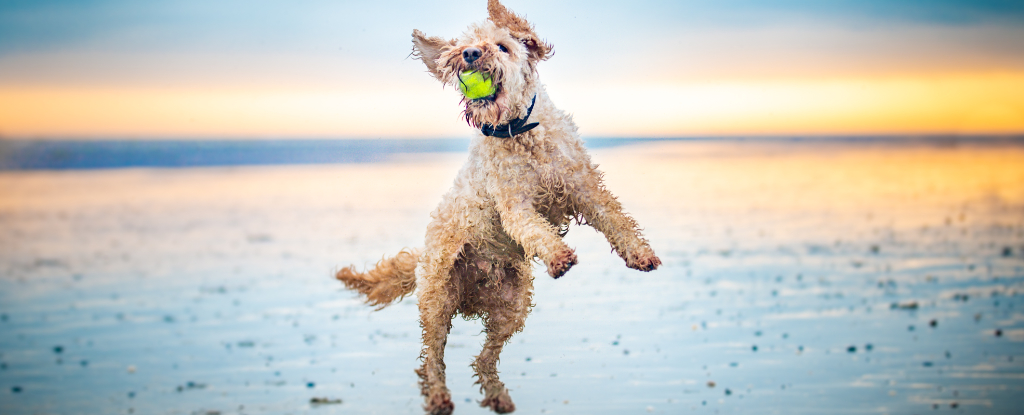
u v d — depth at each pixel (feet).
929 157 120.57
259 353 27.81
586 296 33.55
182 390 24.48
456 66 16.88
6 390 24.62
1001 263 39.96
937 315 30.73
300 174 98.94
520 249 19.08
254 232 52.80
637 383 23.86
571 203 17.80
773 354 26.45
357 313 32.76
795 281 36.32
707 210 60.23
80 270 42.24
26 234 53.83
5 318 32.94
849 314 30.86
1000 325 29.30
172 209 65.92
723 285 35.45
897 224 53.11
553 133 17.74
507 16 18.07
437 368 19.20
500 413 19.95
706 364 25.36
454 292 19.54
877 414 21.42
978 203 63.87
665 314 30.81
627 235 17.06
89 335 30.48
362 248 45.83
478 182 18.38
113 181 92.43
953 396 22.98
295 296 35.47
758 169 99.81
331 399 23.58
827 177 88.07
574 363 25.35
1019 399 22.66
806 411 21.90
